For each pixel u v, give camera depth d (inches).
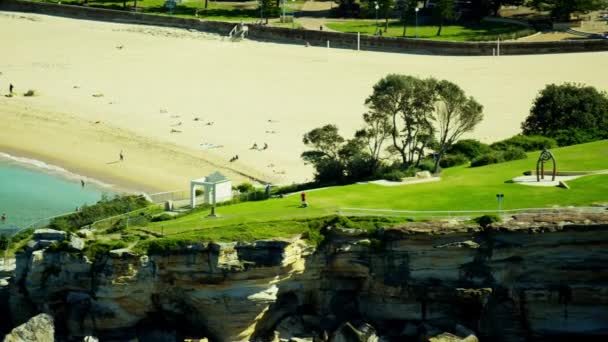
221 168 5866.1
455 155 5172.2
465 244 3799.2
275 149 6166.3
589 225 3762.3
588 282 3784.5
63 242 3880.4
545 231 3769.7
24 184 5654.5
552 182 4453.7
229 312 3791.8
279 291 3897.6
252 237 3814.0
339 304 3961.6
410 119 5054.1
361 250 3895.2
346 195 4419.3
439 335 3681.1
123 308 3816.4
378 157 5157.5
